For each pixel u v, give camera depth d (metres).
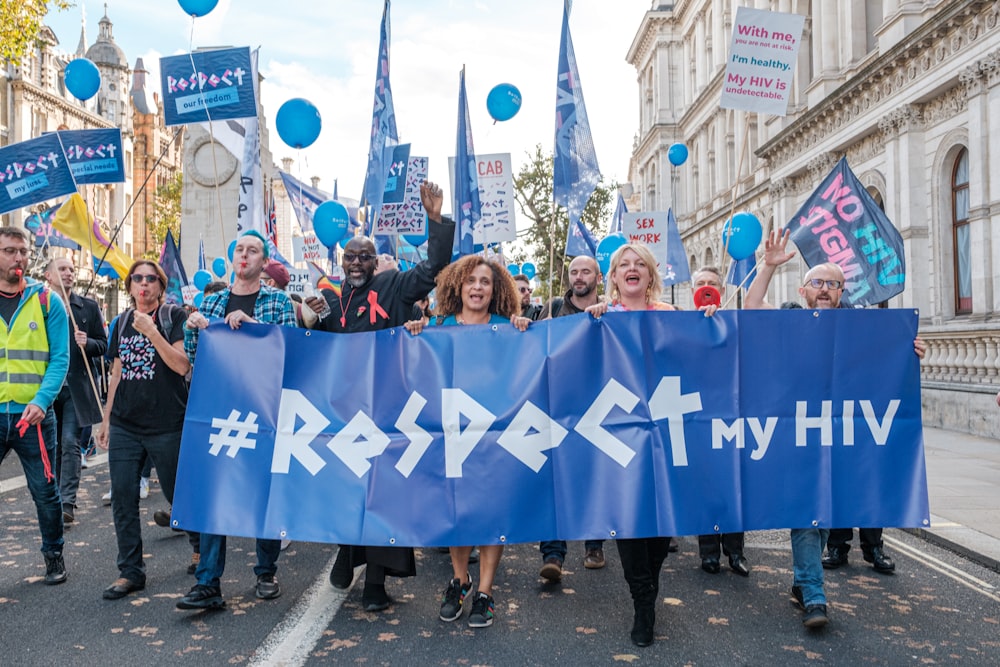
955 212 15.68
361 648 3.89
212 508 4.34
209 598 4.38
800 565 4.32
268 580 4.71
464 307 4.57
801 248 6.94
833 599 4.72
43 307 4.84
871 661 3.76
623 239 9.20
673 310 4.45
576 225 9.91
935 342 15.01
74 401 6.71
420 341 4.35
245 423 4.40
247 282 4.80
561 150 6.97
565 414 4.22
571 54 6.99
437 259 4.76
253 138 9.53
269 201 14.31
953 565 5.53
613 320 4.24
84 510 7.18
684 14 41.34
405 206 9.20
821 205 6.88
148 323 4.50
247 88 6.54
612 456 4.15
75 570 5.22
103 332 7.48
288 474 4.35
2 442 4.71
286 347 4.45
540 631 4.16
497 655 3.82
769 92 5.52
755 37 5.49
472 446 4.23
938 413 14.50
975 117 14.07
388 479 4.25
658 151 43.50
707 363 4.23
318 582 5.05
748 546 6.13
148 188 67.94
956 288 15.66
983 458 10.47
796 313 4.29
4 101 48.72
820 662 3.75
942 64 15.09
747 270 9.09
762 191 27.47
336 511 4.27
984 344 13.53
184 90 6.54
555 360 4.25
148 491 8.10
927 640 4.04
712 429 4.20
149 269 4.82
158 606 4.50
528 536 4.16
